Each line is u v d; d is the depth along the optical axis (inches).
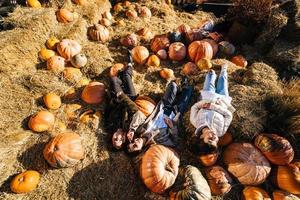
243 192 80.4
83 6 131.8
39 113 87.2
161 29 135.1
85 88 97.2
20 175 76.0
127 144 85.5
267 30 115.6
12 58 97.5
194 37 123.3
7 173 77.0
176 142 90.2
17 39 99.1
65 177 78.8
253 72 104.5
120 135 85.2
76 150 80.7
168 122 91.6
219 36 125.2
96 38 121.6
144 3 151.8
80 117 91.1
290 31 115.1
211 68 111.0
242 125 87.5
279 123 89.4
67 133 83.3
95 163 82.5
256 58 118.0
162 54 117.4
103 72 108.3
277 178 81.7
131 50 116.6
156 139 88.1
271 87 98.9
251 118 88.9
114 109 93.3
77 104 95.6
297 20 113.3
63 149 79.0
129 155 85.4
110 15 137.6
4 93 91.7
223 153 86.6
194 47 115.6
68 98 96.5
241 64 115.5
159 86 108.3
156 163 77.2
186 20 147.8
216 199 79.4
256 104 93.5
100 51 115.5
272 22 113.1
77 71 104.5
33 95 94.3
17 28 104.4
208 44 116.0
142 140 85.1
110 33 127.7
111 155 84.8
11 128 85.0
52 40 110.3
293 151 83.0
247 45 124.2
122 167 83.4
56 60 102.7
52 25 114.0
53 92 96.4
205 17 153.9
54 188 76.8
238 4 122.6
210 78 97.1
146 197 78.7
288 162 82.2
